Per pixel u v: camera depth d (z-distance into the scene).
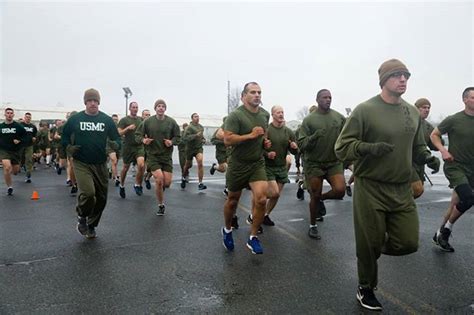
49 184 11.25
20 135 9.32
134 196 9.07
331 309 3.25
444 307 3.30
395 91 3.19
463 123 4.86
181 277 3.94
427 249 4.95
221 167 10.76
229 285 3.74
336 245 5.12
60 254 4.66
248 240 4.95
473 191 4.79
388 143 3.21
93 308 3.24
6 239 5.32
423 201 8.64
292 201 8.62
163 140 7.12
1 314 3.12
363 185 3.32
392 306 3.32
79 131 5.14
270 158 5.68
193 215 6.96
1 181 11.99
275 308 3.26
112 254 4.67
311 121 5.46
